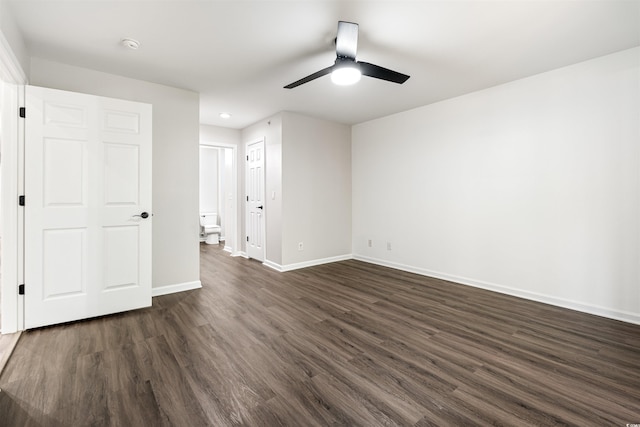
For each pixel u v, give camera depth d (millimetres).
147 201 2965
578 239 2910
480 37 2387
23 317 2436
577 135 2889
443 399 1649
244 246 5621
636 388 1738
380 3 1970
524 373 1890
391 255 4707
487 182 3547
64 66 2830
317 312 2895
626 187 2645
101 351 2137
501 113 3402
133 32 2320
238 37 2395
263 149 4875
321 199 4918
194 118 3576
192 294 3416
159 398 1644
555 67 2953
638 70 2561
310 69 2979
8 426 1436
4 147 2377
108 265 2779
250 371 1905
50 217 2521
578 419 1497
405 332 2465
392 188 4656
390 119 4648
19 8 2006
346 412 1549
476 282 3691
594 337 2363
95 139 2701
